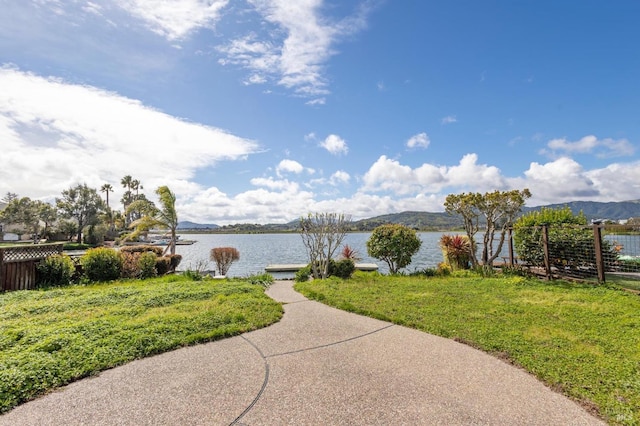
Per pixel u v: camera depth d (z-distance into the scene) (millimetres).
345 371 3691
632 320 5281
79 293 8250
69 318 5742
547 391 3236
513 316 5695
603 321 5312
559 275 9445
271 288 9750
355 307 6574
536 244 10234
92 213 48219
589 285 8219
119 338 4512
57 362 3727
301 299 7809
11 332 4707
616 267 8766
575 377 3438
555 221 10328
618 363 3738
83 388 3318
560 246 9555
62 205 46438
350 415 2805
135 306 6578
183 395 3162
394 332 5109
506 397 3121
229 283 9961
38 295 7820
